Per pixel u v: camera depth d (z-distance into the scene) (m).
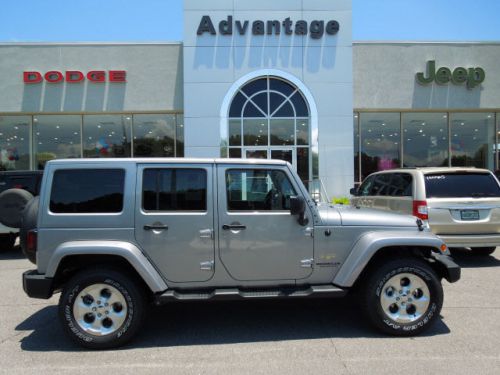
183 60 14.23
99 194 4.11
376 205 8.38
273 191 4.27
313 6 14.34
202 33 14.15
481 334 4.25
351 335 4.29
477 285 6.15
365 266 4.19
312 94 14.37
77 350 4.00
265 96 14.47
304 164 14.59
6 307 5.42
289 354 3.84
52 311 5.25
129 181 4.12
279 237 4.21
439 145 16.23
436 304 4.19
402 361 3.64
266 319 4.82
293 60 14.31
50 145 15.55
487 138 16.33
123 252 3.94
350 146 14.41
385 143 16.09
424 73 15.28
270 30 14.20
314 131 14.37
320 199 14.27
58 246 3.99
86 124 15.55
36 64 14.57
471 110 15.73
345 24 14.37
